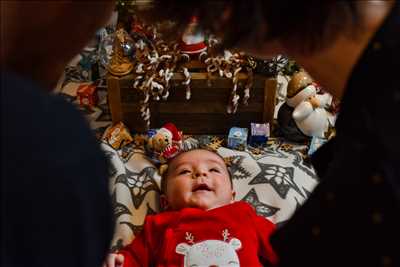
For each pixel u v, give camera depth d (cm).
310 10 42
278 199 133
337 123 46
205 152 138
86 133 35
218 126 152
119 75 141
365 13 44
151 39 142
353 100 43
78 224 35
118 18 145
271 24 44
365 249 39
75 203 34
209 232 121
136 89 143
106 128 151
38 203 32
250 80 140
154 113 148
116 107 146
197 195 130
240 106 147
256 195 134
